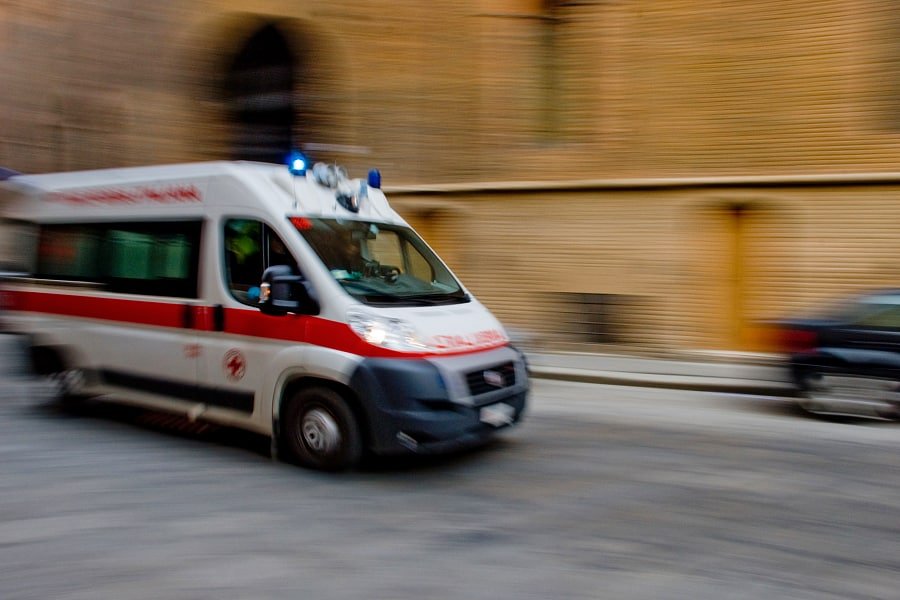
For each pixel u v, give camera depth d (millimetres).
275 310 5730
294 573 4020
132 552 4289
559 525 4770
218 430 7148
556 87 12203
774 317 11039
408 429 5312
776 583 3967
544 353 11352
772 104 10883
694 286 11430
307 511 4973
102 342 7027
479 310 6406
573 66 12016
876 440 6992
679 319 11531
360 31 13430
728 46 11047
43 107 18578
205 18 15539
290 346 5738
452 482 5629
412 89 13094
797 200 10820
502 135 12516
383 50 13273
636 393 9328
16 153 18938
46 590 3814
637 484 5633
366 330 5465
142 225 6805
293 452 5930
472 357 5664
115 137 17438
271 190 6168
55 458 6219
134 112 17047
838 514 5031
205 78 15945
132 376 6805
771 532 4695
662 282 11594
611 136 11805
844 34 10461
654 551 4367
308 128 14188
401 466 6004
